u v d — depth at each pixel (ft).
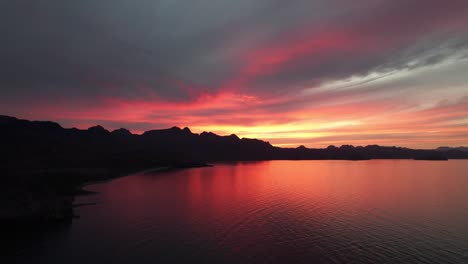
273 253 119.96
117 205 218.38
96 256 116.98
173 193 283.59
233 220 172.24
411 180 410.11
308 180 414.62
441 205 218.38
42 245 129.29
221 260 112.68
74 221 169.58
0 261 112.78
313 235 143.64
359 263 110.42
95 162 620.49
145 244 130.31
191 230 151.23
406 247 127.24
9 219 165.17
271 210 200.13
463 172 563.07
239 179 433.89
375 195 268.21
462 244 130.72
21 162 477.36
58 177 359.46
